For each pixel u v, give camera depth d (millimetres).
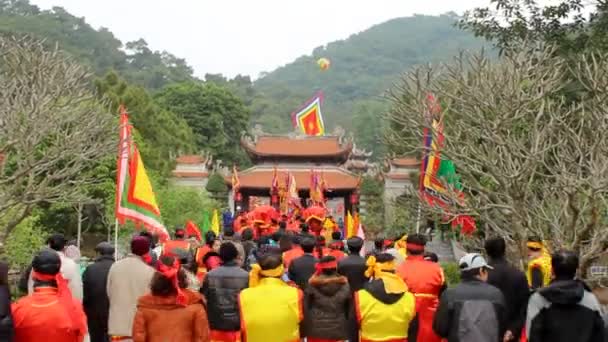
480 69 22844
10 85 30422
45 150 34094
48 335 9773
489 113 23609
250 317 11148
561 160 21391
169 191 58656
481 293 10117
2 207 29391
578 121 25281
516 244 23359
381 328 10898
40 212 45906
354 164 104062
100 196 47688
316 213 31172
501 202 23391
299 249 17359
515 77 22438
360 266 14281
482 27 26047
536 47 25000
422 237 12891
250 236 20344
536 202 21719
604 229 20312
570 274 9344
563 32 25641
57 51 32750
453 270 40969
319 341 11953
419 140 26016
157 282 9906
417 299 12477
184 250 14156
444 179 23578
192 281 13719
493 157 21875
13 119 29250
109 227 47688
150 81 188875
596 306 9320
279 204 58750
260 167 86000
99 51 191375
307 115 97938
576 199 21094
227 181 80938
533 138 21984
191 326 10016
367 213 75625
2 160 30172
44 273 9977
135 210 19016
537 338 9359
